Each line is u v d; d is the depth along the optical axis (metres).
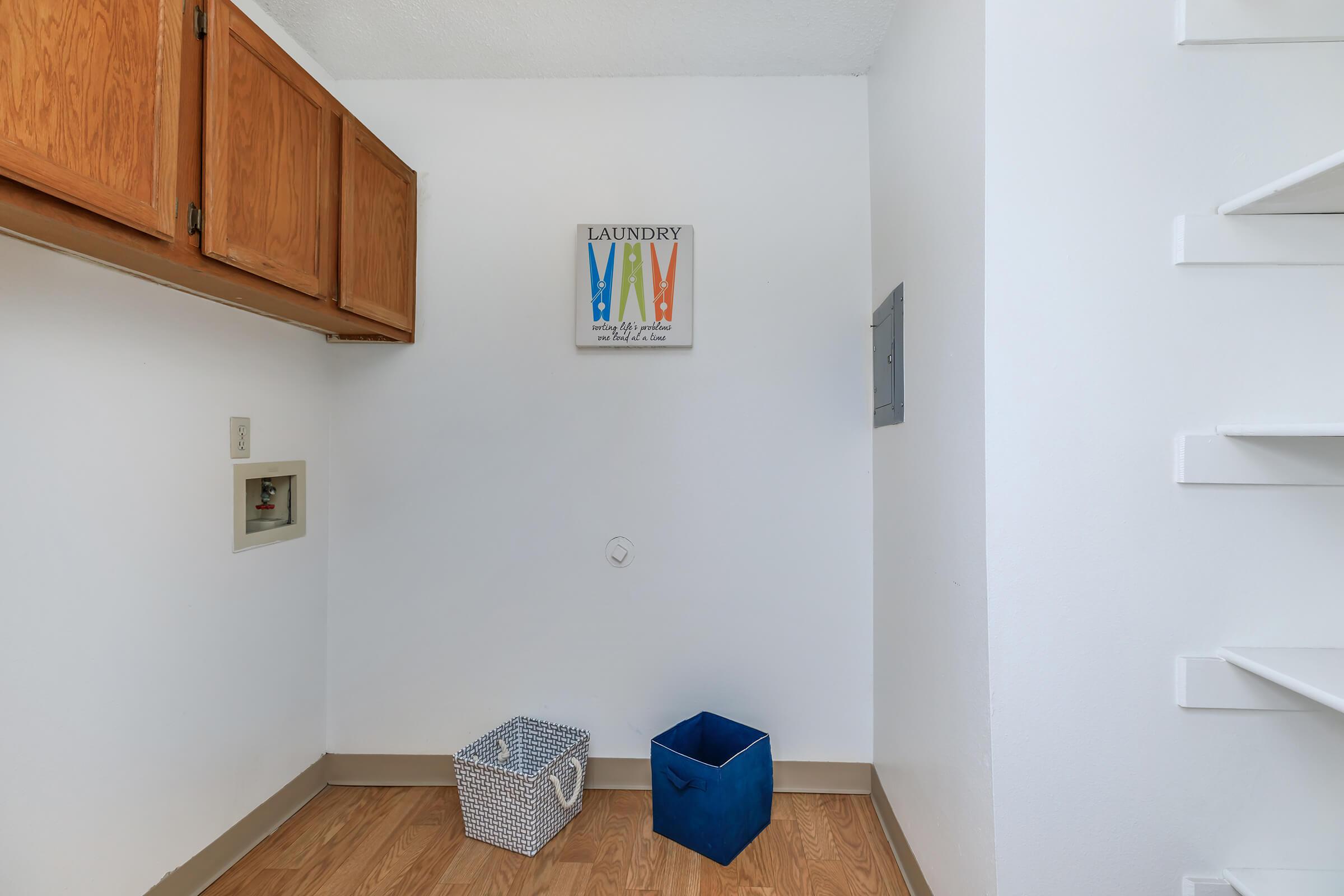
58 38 0.89
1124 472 1.10
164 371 1.43
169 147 1.08
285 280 1.41
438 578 2.07
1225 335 1.09
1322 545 1.07
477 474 2.07
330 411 2.06
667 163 2.04
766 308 2.03
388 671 2.07
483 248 2.06
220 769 1.61
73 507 1.23
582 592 2.05
